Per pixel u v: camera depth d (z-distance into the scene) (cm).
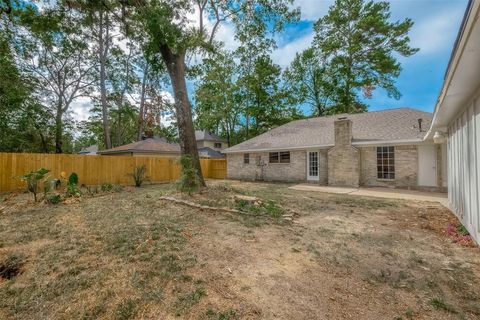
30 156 1052
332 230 467
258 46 1205
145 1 867
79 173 1188
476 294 252
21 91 1545
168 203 710
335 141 1185
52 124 1908
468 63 272
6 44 1299
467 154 443
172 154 1859
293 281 277
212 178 1855
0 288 263
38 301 239
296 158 1382
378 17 2039
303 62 2542
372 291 258
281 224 503
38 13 930
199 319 213
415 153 1009
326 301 239
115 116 2528
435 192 945
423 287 265
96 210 629
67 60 1933
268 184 1312
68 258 336
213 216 563
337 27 2314
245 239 412
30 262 324
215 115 2488
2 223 510
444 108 481
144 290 257
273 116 2739
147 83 2230
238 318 214
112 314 220
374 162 1119
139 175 1253
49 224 502
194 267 310
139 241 398
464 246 381
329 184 1202
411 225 502
